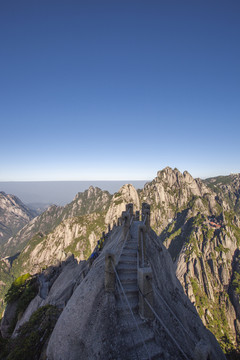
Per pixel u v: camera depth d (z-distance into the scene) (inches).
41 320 681.6
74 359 318.0
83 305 373.7
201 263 6087.6
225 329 4320.9
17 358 517.3
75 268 1269.7
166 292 589.6
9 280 7819.9
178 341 379.6
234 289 5103.3
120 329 328.2
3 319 1311.5
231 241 6565.0
